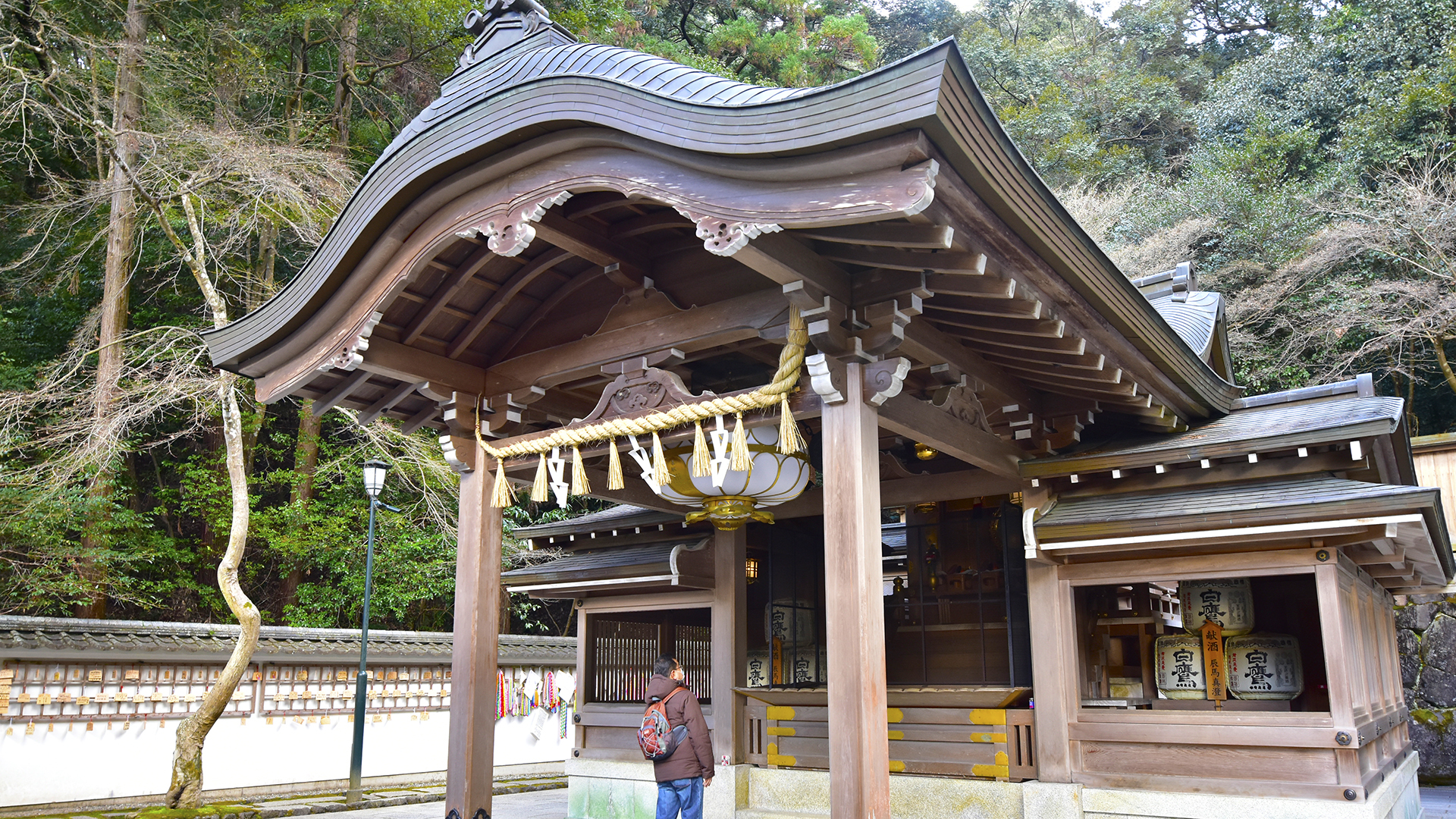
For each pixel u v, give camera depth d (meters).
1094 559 5.42
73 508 11.50
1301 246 16.02
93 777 9.34
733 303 4.39
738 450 4.17
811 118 3.07
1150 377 5.12
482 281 4.91
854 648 3.71
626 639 7.92
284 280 16.09
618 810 7.14
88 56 13.27
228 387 10.02
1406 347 15.26
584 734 7.54
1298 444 4.88
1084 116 24.56
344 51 15.75
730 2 22.27
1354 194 15.60
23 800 8.83
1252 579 6.91
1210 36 27.67
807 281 3.74
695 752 5.16
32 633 8.85
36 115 12.59
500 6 4.36
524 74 4.09
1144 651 6.19
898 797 5.78
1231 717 4.89
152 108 13.34
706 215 3.41
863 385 3.99
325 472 14.94
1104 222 19.14
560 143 3.78
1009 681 6.00
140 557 12.79
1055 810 5.21
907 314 3.93
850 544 3.82
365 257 4.48
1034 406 5.72
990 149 3.08
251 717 10.65
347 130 16.08
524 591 7.65
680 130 3.39
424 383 5.14
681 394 4.43
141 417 10.91
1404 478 6.03
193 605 15.21
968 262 3.45
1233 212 17.42
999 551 6.25
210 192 12.17
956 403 4.94
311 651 10.88
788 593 7.10
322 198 12.17
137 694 9.74
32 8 12.31
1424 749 11.16
